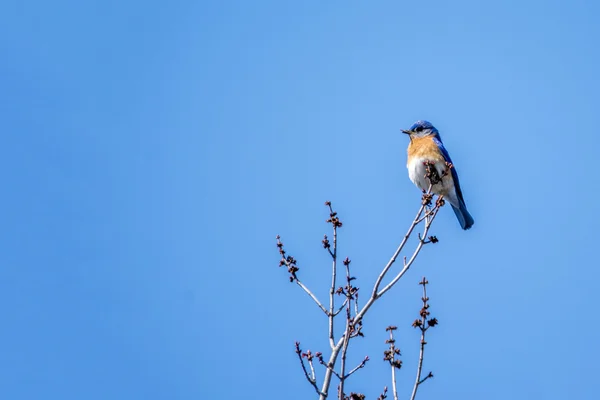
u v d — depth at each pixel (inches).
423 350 421.7
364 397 413.4
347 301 420.8
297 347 404.5
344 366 392.2
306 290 440.5
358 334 413.1
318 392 393.1
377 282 429.1
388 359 433.7
